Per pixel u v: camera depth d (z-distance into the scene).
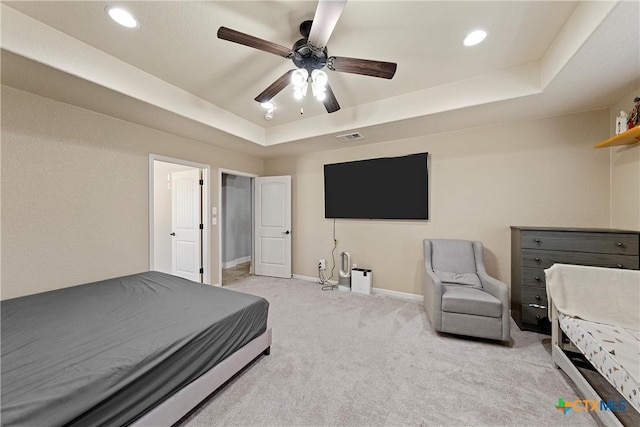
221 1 1.53
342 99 2.88
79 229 2.46
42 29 1.69
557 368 1.87
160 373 1.22
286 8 1.59
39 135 2.20
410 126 3.00
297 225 4.53
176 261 4.12
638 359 1.26
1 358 1.14
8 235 2.06
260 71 2.30
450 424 1.38
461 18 1.66
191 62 2.16
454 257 2.88
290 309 3.04
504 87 2.27
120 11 1.59
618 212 2.35
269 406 1.50
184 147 3.44
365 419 1.41
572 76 1.88
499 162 2.94
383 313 2.92
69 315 1.64
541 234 2.38
